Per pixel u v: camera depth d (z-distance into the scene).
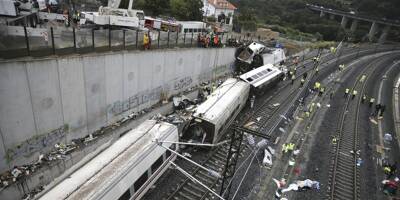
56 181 12.29
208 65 30.55
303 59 49.62
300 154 20.67
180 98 25.52
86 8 33.91
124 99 20.34
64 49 15.59
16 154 13.81
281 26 79.50
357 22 96.38
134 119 20.98
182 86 26.95
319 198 16.58
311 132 24.36
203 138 18.58
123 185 12.34
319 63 49.84
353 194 17.34
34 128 14.48
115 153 13.63
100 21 20.91
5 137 13.13
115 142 14.70
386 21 88.12
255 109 27.33
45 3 26.95
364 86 40.59
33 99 14.06
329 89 37.03
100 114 18.67
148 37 21.22
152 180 14.80
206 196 15.47
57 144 16.06
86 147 16.94
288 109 28.53
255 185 16.84
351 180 18.64
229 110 20.70
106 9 21.80
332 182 18.08
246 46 35.16
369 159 21.52
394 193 17.77
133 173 13.00
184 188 15.77
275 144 21.38
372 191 17.92
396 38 95.81
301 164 19.48
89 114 17.84
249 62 34.31
